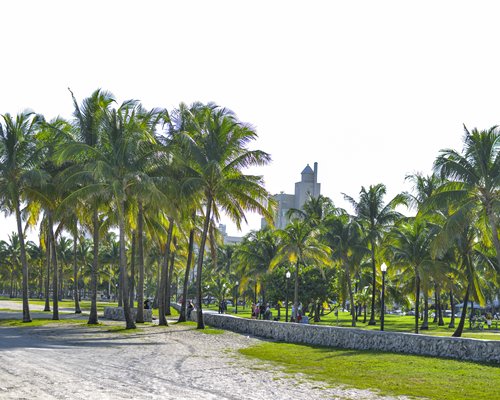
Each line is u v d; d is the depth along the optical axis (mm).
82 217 43438
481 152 30984
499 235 34312
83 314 55094
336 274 63469
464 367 18797
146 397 13359
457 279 50812
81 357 20812
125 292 35625
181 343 27625
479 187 31219
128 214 40281
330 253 53156
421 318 80250
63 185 34156
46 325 38312
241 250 67688
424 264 42656
